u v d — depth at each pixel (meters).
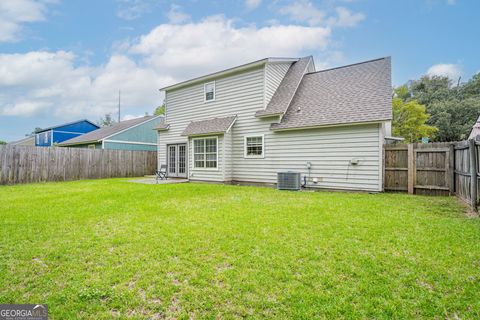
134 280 2.55
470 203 5.84
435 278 2.56
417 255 3.09
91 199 6.96
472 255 3.07
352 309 2.10
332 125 8.88
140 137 22.05
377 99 8.93
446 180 7.57
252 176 11.12
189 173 12.68
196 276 2.61
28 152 12.10
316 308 2.11
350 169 8.75
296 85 11.26
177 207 5.86
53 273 2.69
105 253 3.18
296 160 9.91
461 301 2.19
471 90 32.72
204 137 12.01
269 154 10.62
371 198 7.10
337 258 3.01
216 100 12.45
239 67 11.37
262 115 10.48
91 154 14.52
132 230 4.09
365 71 10.64
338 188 8.96
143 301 2.22
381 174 8.28
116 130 21.22
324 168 9.27
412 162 8.04
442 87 34.69
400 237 3.71
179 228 4.18
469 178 5.95
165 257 3.06
